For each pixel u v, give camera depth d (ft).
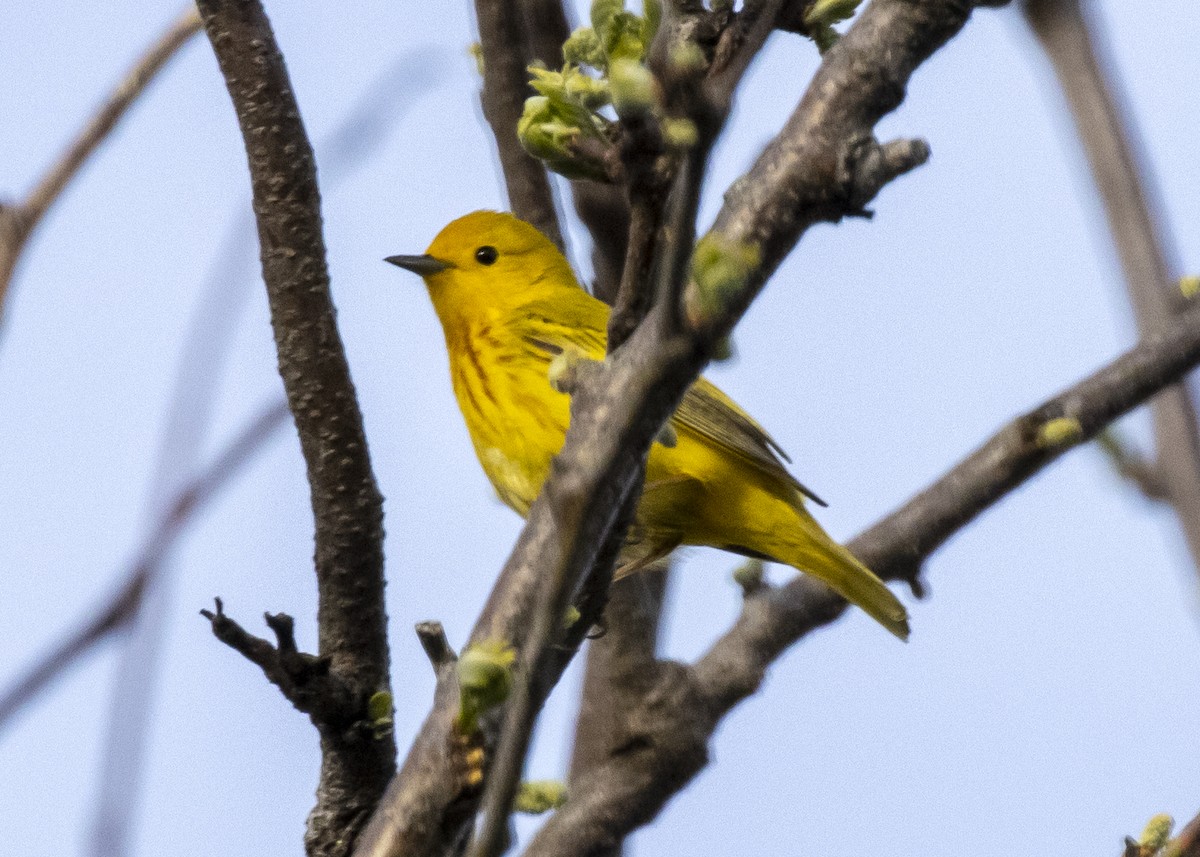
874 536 37.22
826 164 20.33
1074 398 35.40
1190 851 23.59
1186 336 35.14
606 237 35.94
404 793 20.24
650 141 19.72
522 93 37.17
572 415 19.62
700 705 31.48
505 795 16.17
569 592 16.33
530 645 16.26
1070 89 38.06
